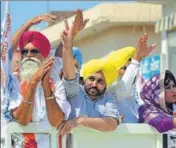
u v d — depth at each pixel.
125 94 8.45
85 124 7.47
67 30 7.78
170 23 21.88
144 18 30.66
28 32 8.12
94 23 30.42
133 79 8.50
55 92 7.74
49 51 8.12
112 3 30.64
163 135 7.86
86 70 8.02
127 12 30.83
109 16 30.52
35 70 7.99
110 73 8.04
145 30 31.17
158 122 7.83
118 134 7.70
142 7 30.75
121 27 31.44
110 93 8.25
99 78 7.96
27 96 7.34
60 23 20.31
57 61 8.48
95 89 7.92
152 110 8.20
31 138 7.45
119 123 7.74
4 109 7.87
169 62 18.33
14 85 7.99
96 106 7.92
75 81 7.82
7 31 8.82
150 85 8.49
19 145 7.40
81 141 7.57
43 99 7.63
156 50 28.42
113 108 7.89
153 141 7.85
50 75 7.84
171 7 22.23
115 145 7.68
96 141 7.61
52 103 7.39
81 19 7.75
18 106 7.51
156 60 16.56
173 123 7.85
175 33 22.27
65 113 7.57
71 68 7.77
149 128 7.82
